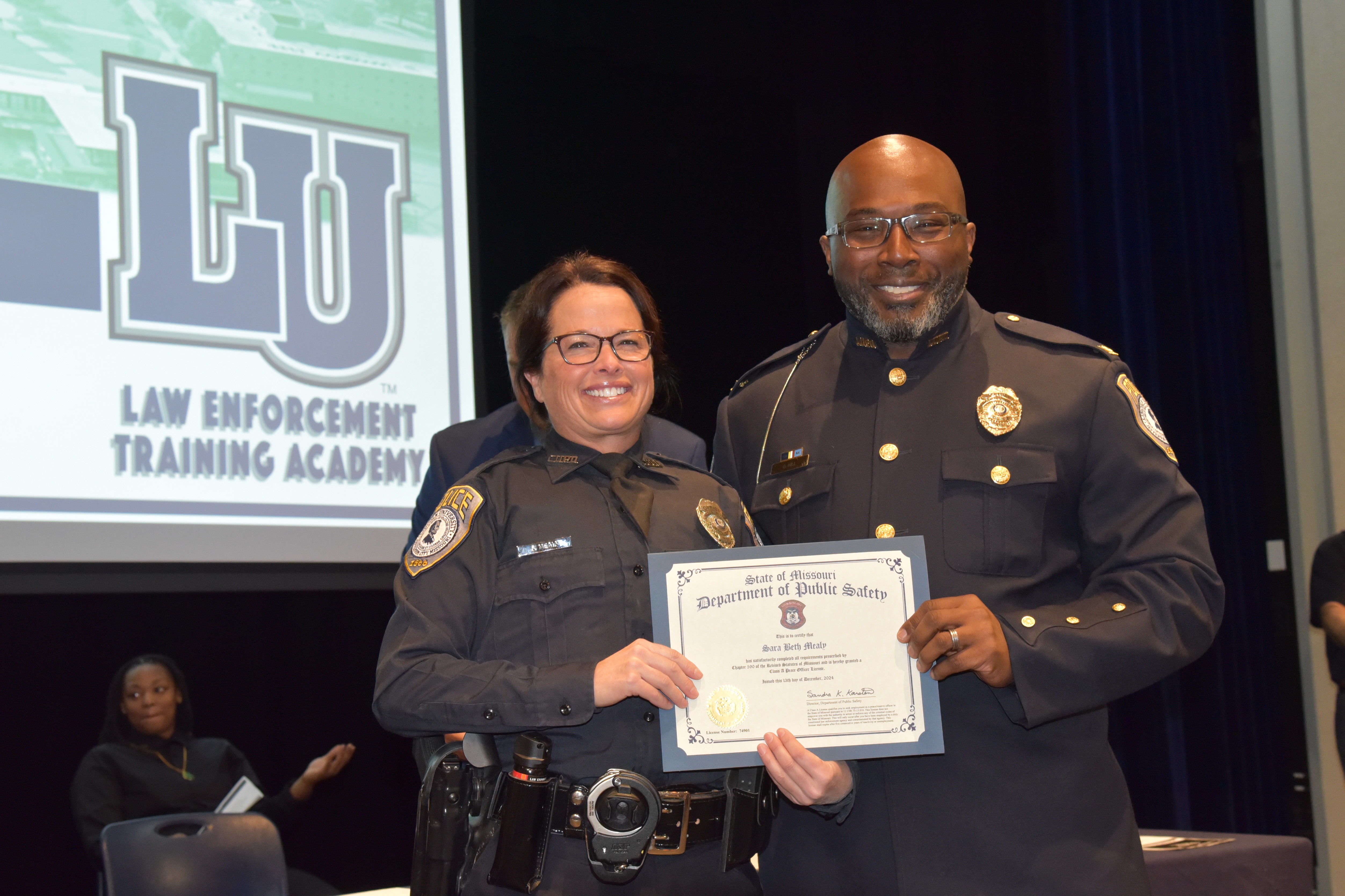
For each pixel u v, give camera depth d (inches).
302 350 126.3
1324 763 155.6
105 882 105.6
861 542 53.2
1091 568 58.6
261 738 145.6
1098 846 54.0
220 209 123.1
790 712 51.4
